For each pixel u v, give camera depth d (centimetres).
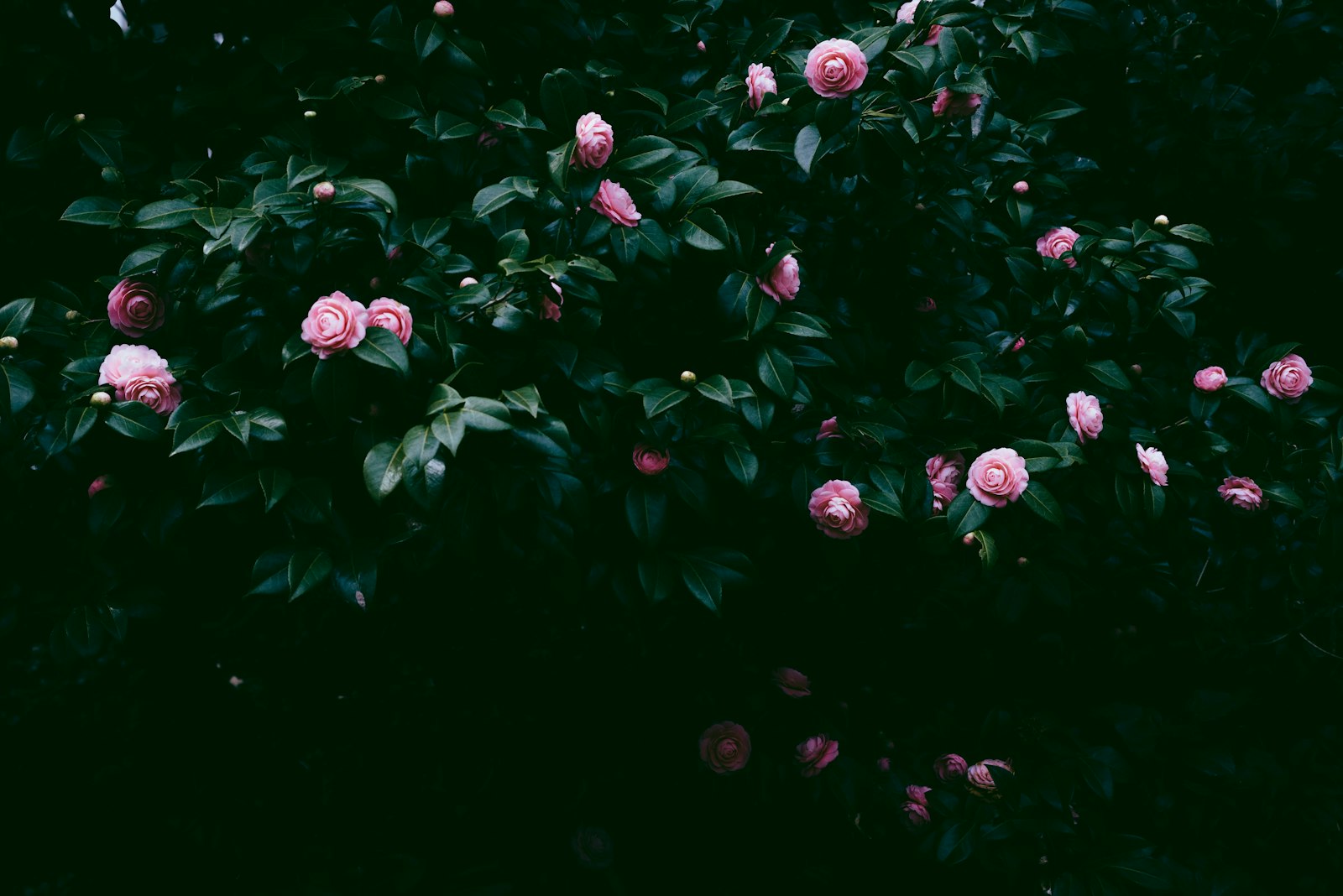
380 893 204
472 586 189
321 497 146
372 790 215
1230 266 276
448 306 154
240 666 202
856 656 238
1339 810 231
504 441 150
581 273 157
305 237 151
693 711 225
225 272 150
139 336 162
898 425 183
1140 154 262
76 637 160
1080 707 244
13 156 178
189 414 141
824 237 209
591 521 173
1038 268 215
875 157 171
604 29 213
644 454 167
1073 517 206
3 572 165
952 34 184
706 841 231
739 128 180
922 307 220
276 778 212
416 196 176
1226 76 281
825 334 169
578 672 215
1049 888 208
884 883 228
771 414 166
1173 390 223
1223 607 250
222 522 163
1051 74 252
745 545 193
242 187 155
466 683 208
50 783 210
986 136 212
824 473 181
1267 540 248
